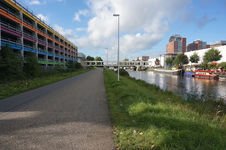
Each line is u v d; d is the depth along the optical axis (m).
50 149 2.65
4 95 7.70
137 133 3.21
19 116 4.55
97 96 7.75
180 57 56.44
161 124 3.52
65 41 56.41
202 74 36.09
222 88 18.98
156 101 5.97
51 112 4.96
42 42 34.34
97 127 3.65
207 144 2.64
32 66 17.98
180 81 27.95
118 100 6.58
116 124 3.73
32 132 3.39
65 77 19.88
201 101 7.81
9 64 13.91
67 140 2.99
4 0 21.81
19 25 25.22
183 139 2.84
